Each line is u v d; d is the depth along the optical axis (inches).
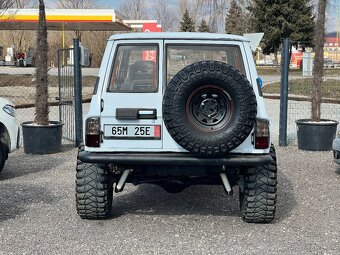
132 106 215.6
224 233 219.1
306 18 1836.9
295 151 422.0
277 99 890.7
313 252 196.1
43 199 273.3
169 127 202.1
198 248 200.5
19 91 941.8
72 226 227.9
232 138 201.6
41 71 411.2
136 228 225.9
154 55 221.6
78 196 228.7
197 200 275.3
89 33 1776.6
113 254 193.8
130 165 218.8
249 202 224.7
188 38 223.3
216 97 202.4
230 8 1574.8
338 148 319.3
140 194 288.0
